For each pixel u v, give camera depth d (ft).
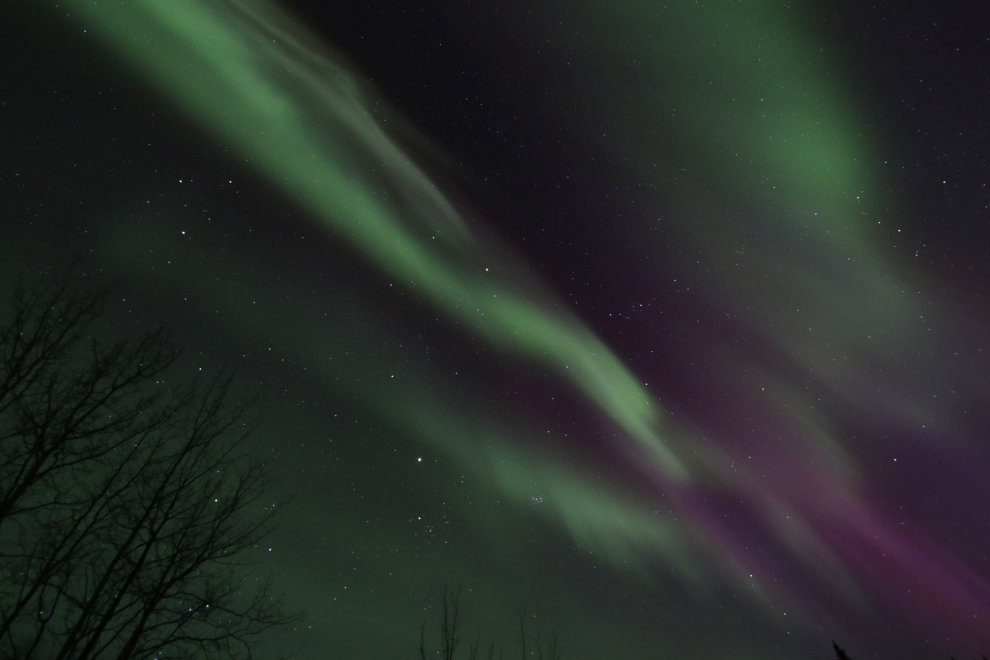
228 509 26.40
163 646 22.50
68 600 21.15
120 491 23.90
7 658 19.17
